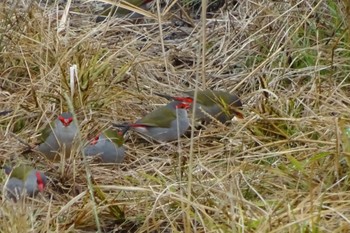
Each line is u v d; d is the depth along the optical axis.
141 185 9.88
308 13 12.99
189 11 14.92
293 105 11.39
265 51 12.98
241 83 12.25
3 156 10.67
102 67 12.12
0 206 8.93
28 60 12.59
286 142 10.42
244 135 10.82
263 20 13.37
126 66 12.34
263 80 11.82
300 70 12.12
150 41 13.72
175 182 9.63
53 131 10.54
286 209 8.75
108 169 10.45
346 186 9.48
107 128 11.09
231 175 9.78
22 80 12.41
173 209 9.34
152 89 12.42
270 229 8.43
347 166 9.74
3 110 11.73
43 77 11.98
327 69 12.23
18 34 12.87
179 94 12.24
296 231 8.39
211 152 10.71
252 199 9.53
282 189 9.55
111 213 9.40
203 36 10.40
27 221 8.93
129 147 11.14
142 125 11.16
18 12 13.73
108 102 11.81
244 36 13.45
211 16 14.69
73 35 13.30
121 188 9.30
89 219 9.29
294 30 12.89
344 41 12.59
